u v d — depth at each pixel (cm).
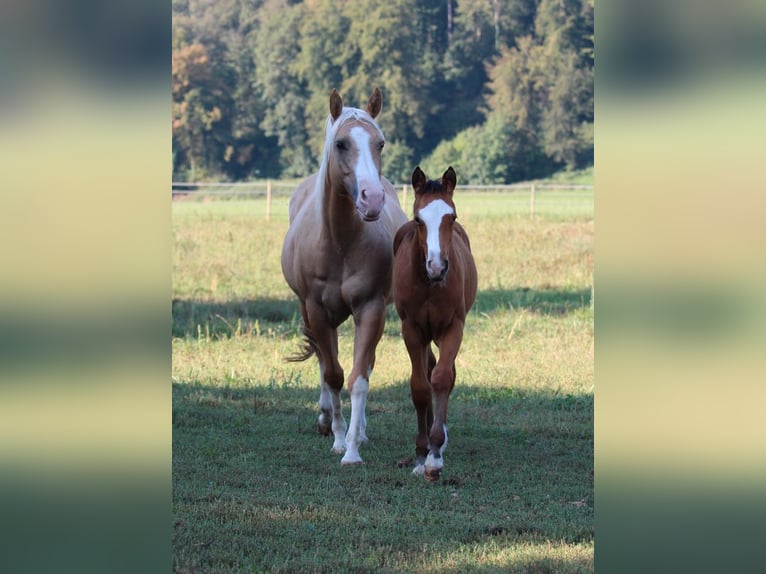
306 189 1115
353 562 634
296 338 1512
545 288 2061
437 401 839
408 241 854
